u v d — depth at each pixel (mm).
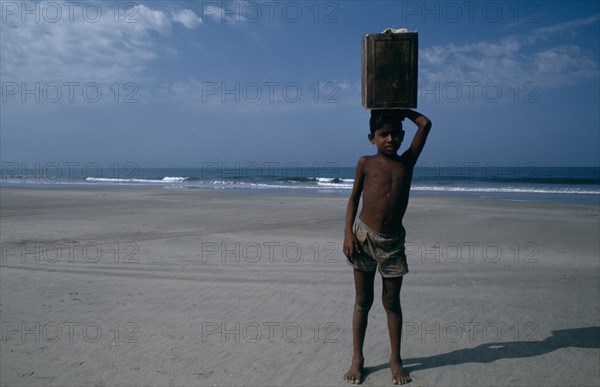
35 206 16328
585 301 5168
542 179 39688
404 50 2975
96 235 9680
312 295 5348
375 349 3820
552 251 8102
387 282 3256
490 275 6371
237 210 15055
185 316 4609
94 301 5086
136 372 3369
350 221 3279
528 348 3844
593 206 16562
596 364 3523
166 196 22000
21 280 6000
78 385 3166
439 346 3906
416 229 10812
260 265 6910
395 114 3143
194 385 3178
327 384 3215
